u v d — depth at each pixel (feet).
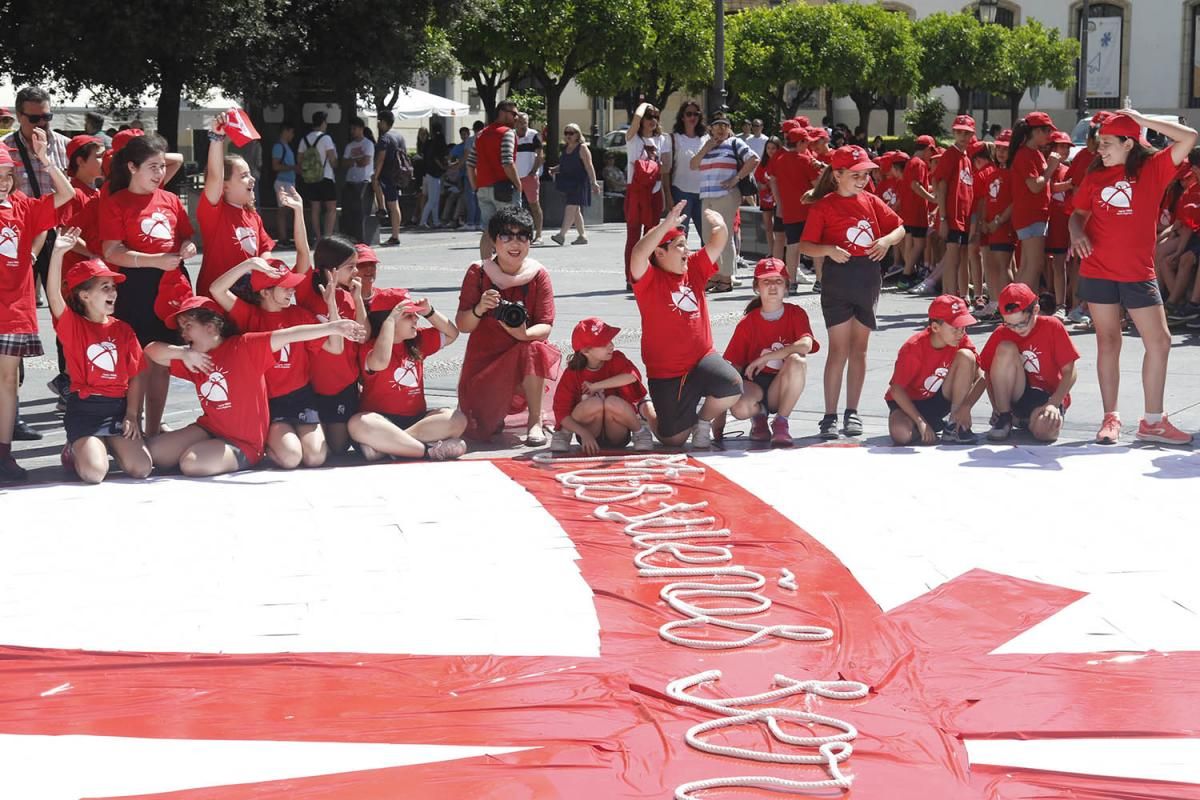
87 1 59.72
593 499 21.94
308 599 17.34
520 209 26.50
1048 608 16.93
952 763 12.78
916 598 17.40
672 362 25.34
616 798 12.18
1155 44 158.30
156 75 65.26
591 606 17.10
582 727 13.64
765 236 62.54
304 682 14.78
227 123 24.12
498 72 107.04
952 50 141.90
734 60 130.21
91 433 23.41
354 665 15.20
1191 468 23.76
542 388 26.53
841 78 134.00
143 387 24.52
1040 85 153.07
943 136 147.23
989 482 22.95
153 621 16.60
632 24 100.53
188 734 13.55
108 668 15.20
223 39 63.10
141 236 24.49
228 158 24.94
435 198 87.97
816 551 19.34
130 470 23.50
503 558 19.02
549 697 14.34
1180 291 39.83
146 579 18.13
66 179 23.35
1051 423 25.70
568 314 43.39
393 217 74.02
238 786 12.47
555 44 99.55
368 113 108.37
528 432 26.68
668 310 25.12
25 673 15.08
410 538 19.97
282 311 24.16
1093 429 27.04
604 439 26.00
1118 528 20.29
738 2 163.32
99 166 28.60
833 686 14.48
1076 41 152.05
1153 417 25.68
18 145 28.30
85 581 18.08
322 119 68.59
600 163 104.47
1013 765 12.73
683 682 14.55
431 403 29.76
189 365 23.52
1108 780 12.42
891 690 14.49
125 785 12.53
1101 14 160.15
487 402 26.43
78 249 25.03
